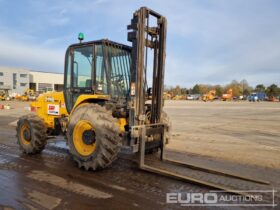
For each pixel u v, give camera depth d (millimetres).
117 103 5273
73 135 5117
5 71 68125
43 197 3805
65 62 5891
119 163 5520
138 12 4984
